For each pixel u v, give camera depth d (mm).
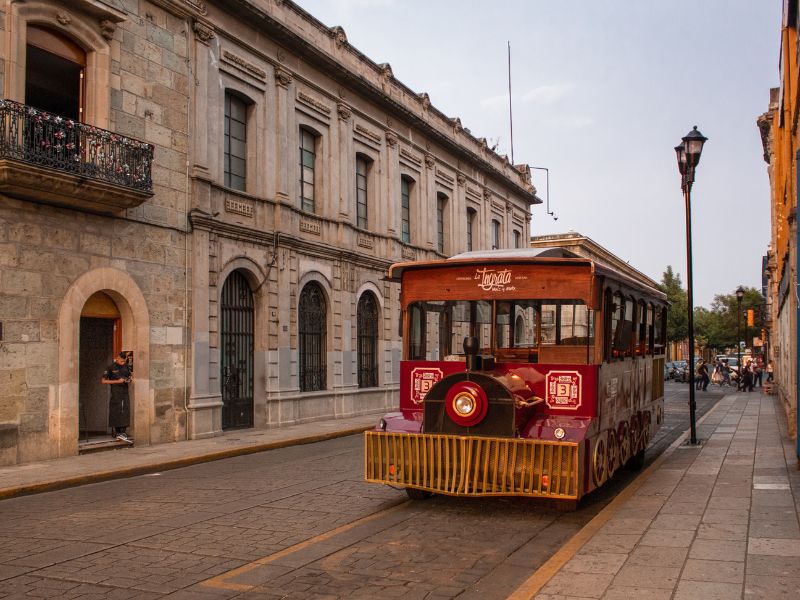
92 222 15289
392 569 6695
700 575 5895
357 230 25734
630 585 5688
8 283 13523
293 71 22297
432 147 31641
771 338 38594
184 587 6188
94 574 6574
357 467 13289
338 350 24281
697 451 14062
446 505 9578
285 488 11078
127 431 16438
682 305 74500
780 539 6980
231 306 19953
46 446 14141
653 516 8156
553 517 8875
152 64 17094
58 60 15109
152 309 16812
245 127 20797
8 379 13469
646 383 13094
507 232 40375
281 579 6398
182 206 17797
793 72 16016
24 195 13688
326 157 24109
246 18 20234
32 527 8672
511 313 9719
